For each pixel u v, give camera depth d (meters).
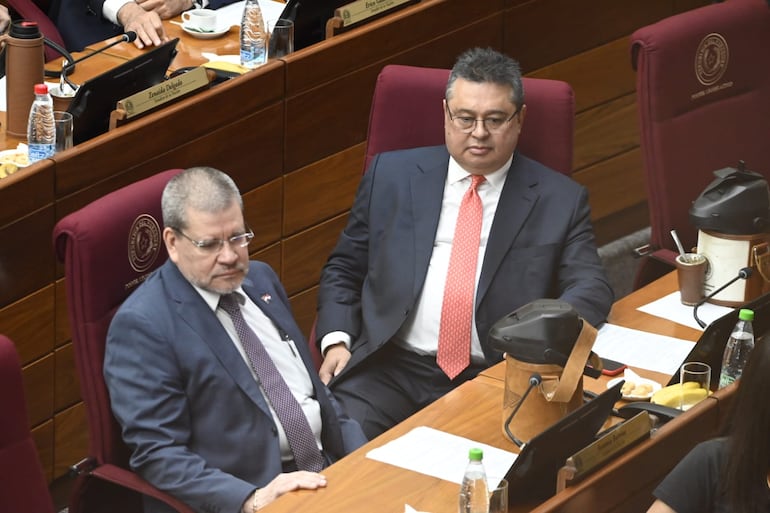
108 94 15.51
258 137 16.89
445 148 15.24
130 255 12.66
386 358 14.92
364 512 10.77
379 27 17.78
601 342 13.70
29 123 15.16
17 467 10.74
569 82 20.53
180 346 12.16
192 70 16.19
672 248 16.55
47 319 15.05
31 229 14.57
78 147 14.91
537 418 11.63
